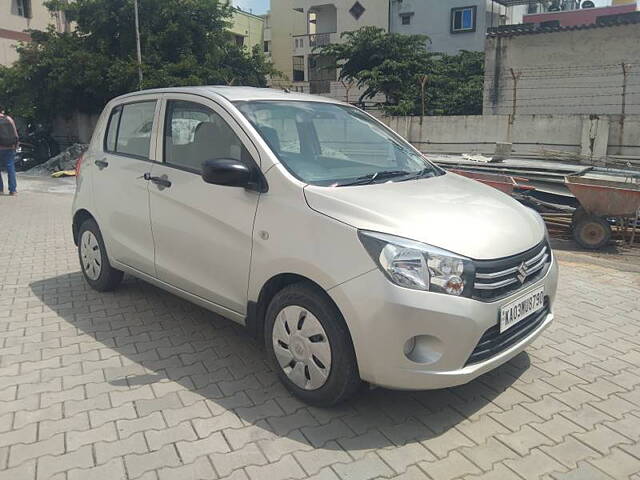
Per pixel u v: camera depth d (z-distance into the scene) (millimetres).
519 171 9844
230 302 3770
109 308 5031
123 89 20906
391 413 3352
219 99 3988
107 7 21484
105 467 2814
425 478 2771
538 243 3520
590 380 3787
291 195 3398
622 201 7340
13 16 27328
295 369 3383
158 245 4324
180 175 4102
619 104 17031
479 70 26031
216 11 23094
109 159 4930
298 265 3221
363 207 3184
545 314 3707
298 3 37656
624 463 2912
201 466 2834
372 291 2939
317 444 3031
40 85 21812
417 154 4617
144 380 3717
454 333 2936
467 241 3086
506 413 3369
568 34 17422
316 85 35781
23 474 2754
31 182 15789
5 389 3572
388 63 23641
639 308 5164
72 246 7578
